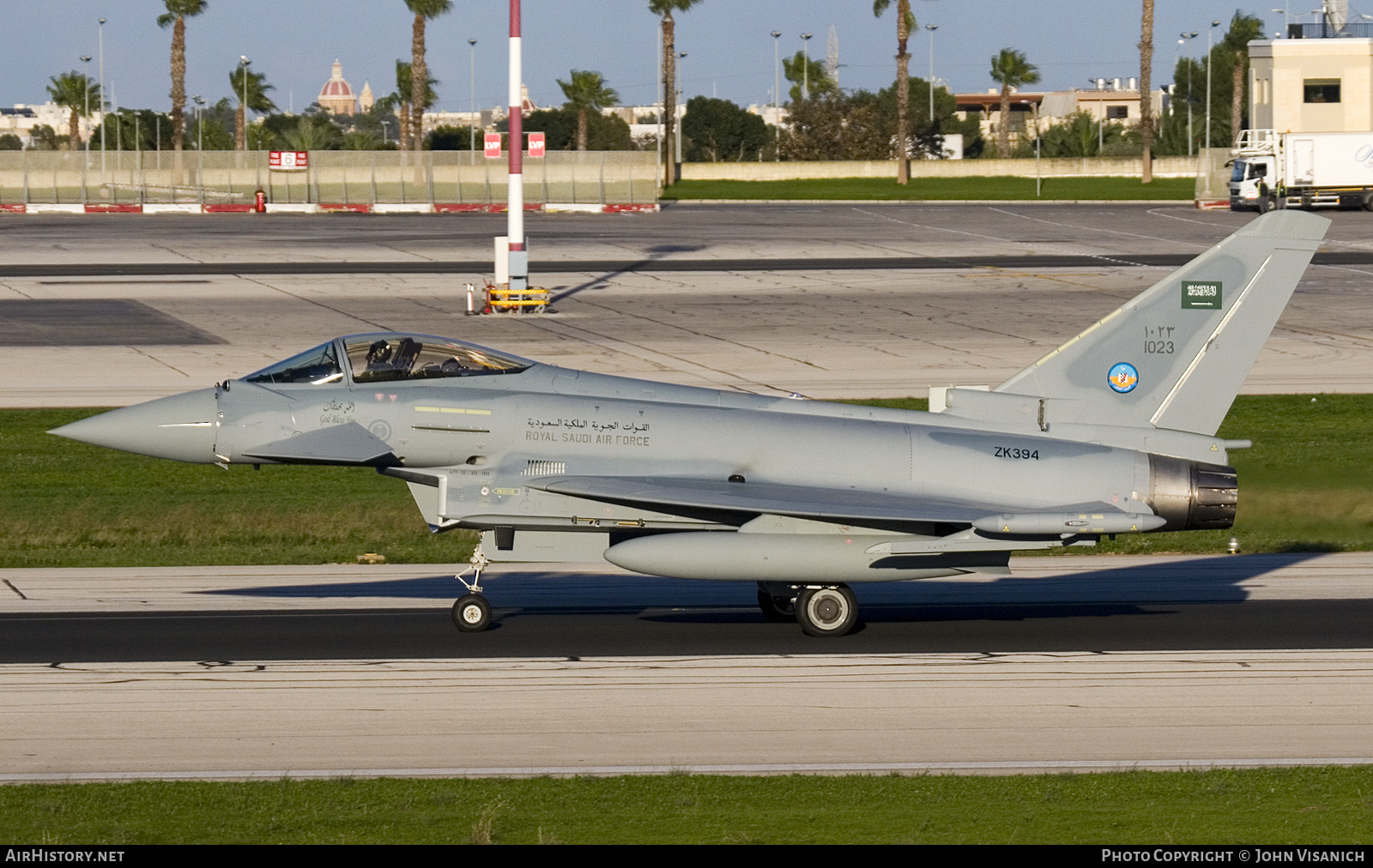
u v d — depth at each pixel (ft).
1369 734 154.10
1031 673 179.01
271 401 197.67
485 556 201.16
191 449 196.34
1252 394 422.41
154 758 143.43
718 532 197.06
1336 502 293.64
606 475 197.36
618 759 144.46
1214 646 194.49
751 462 200.03
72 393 411.95
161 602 218.79
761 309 597.11
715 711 161.38
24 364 457.68
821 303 614.34
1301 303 599.16
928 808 128.06
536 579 242.78
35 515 287.89
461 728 154.40
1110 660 185.98
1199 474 203.72
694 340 518.78
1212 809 128.06
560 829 122.52
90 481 322.75
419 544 273.95
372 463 199.11
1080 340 208.33
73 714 158.30
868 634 201.87
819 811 127.24
